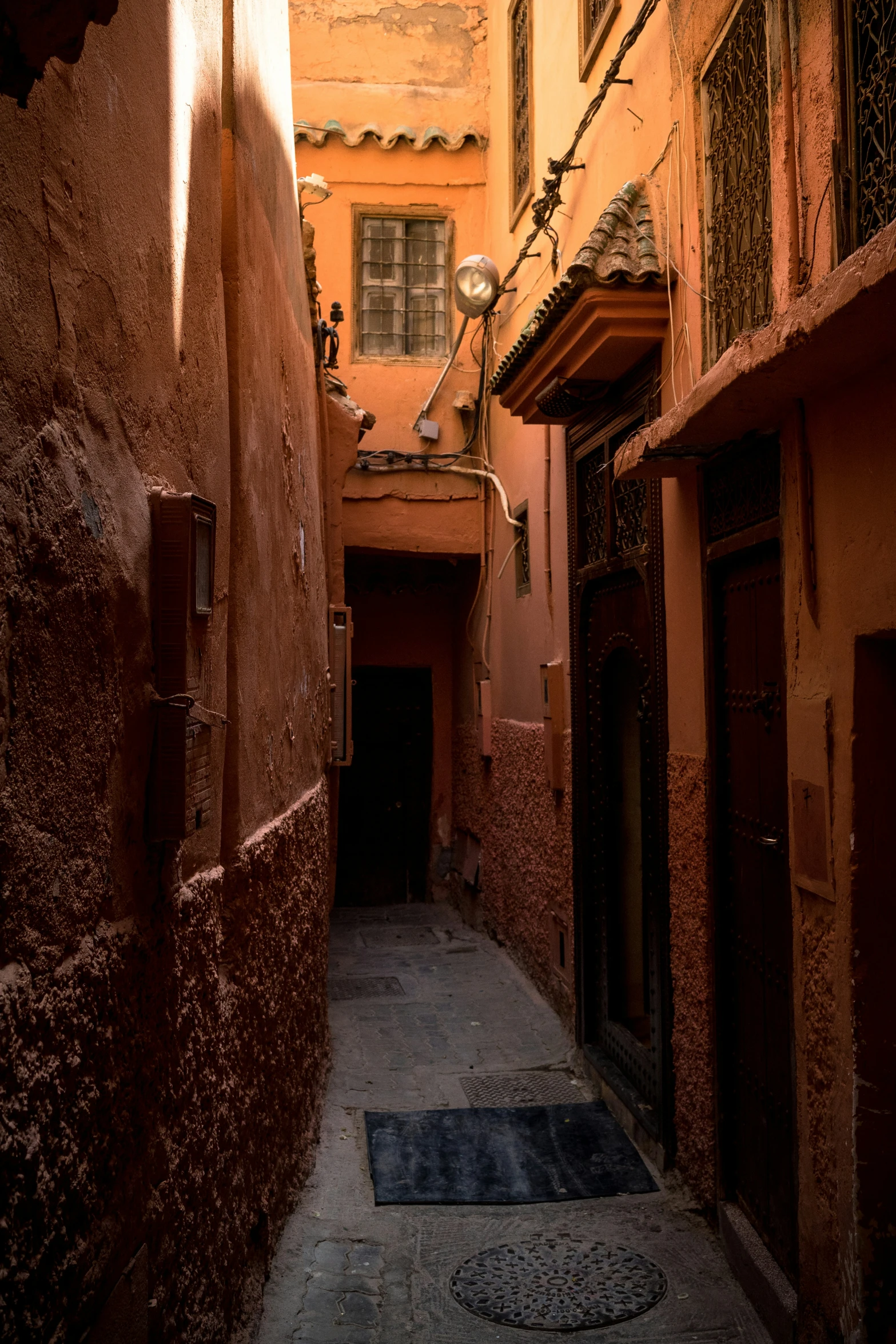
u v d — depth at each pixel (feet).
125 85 7.73
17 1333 5.40
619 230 16.78
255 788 12.59
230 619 11.37
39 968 5.82
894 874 10.24
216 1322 9.91
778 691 12.66
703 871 15.26
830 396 10.71
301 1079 16.10
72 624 6.43
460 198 35.12
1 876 5.32
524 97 30.32
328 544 27.66
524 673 29.14
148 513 8.12
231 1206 10.71
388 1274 13.76
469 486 34.96
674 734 16.62
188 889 9.14
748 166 13.33
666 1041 16.84
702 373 14.88
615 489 20.08
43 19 4.44
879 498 9.69
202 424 10.13
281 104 17.08
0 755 5.33
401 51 35.04
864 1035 10.23
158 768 8.05
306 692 18.24
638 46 18.03
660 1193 16.37
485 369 33.94
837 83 10.24
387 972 30.30
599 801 21.77
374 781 42.98
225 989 10.53
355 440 28.25
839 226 10.19
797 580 11.54
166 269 8.82
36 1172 5.67
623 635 19.84
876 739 10.24
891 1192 10.14
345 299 34.73
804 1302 11.38
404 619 42.34
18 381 5.67
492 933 33.88
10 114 5.57
